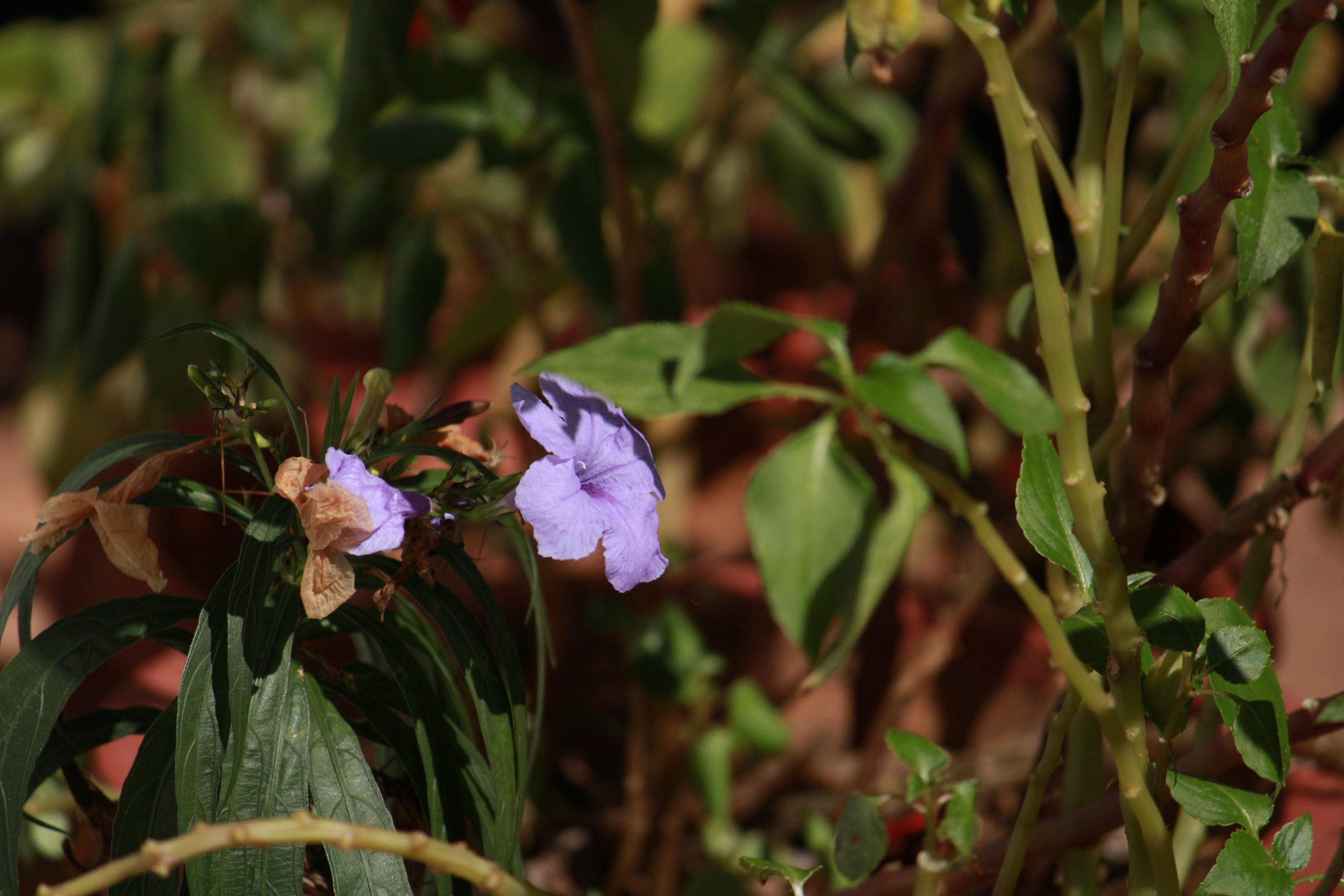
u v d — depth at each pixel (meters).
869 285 1.45
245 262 1.49
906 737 1.06
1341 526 1.45
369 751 1.19
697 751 1.30
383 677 1.13
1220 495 1.57
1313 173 1.10
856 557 1.16
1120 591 1.08
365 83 1.28
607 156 1.30
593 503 1.07
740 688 1.32
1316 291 1.12
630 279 1.33
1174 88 1.37
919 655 1.30
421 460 1.22
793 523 1.16
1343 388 1.38
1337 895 1.14
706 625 1.55
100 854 1.13
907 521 1.14
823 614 1.16
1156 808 1.08
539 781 1.35
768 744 1.31
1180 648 1.07
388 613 1.13
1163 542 1.38
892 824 1.16
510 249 1.60
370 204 1.50
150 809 1.09
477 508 1.08
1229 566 1.30
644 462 1.09
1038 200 1.08
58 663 1.08
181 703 1.07
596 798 1.45
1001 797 1.34
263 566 1.07
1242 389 1.34
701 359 1.14
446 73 1.37
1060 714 1.09
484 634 1.09
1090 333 1.14
